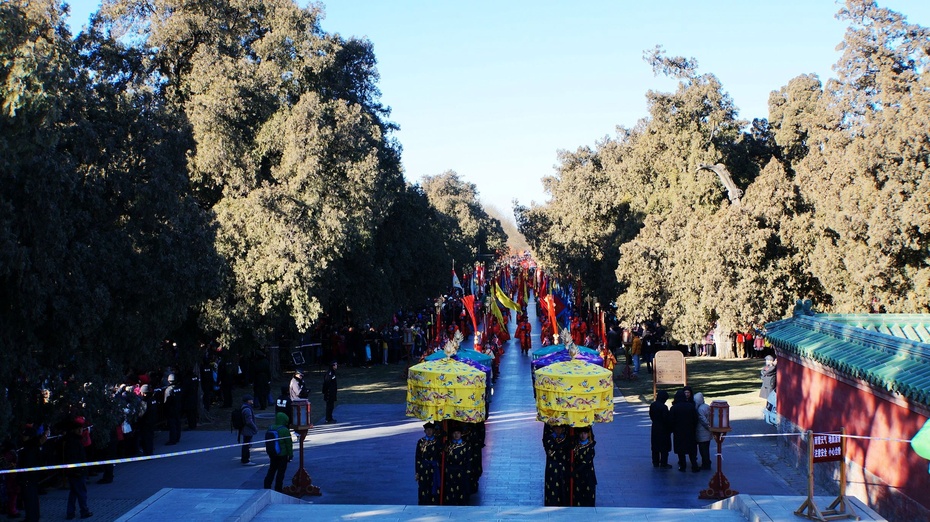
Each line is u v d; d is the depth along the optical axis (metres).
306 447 22.39
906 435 14.32
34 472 15.17
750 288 29.12
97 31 28.86
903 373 14.27
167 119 20.61
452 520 13.62
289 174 31.73
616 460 20.44
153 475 19.31
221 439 23.39
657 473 19.12
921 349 14.38
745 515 13.64
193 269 19.34
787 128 43.22
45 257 15.50
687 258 32.50
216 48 31.98
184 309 20.11
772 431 23.58
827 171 27.09
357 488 18.05
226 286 27.50
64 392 16.64
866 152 24.81
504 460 20.59
